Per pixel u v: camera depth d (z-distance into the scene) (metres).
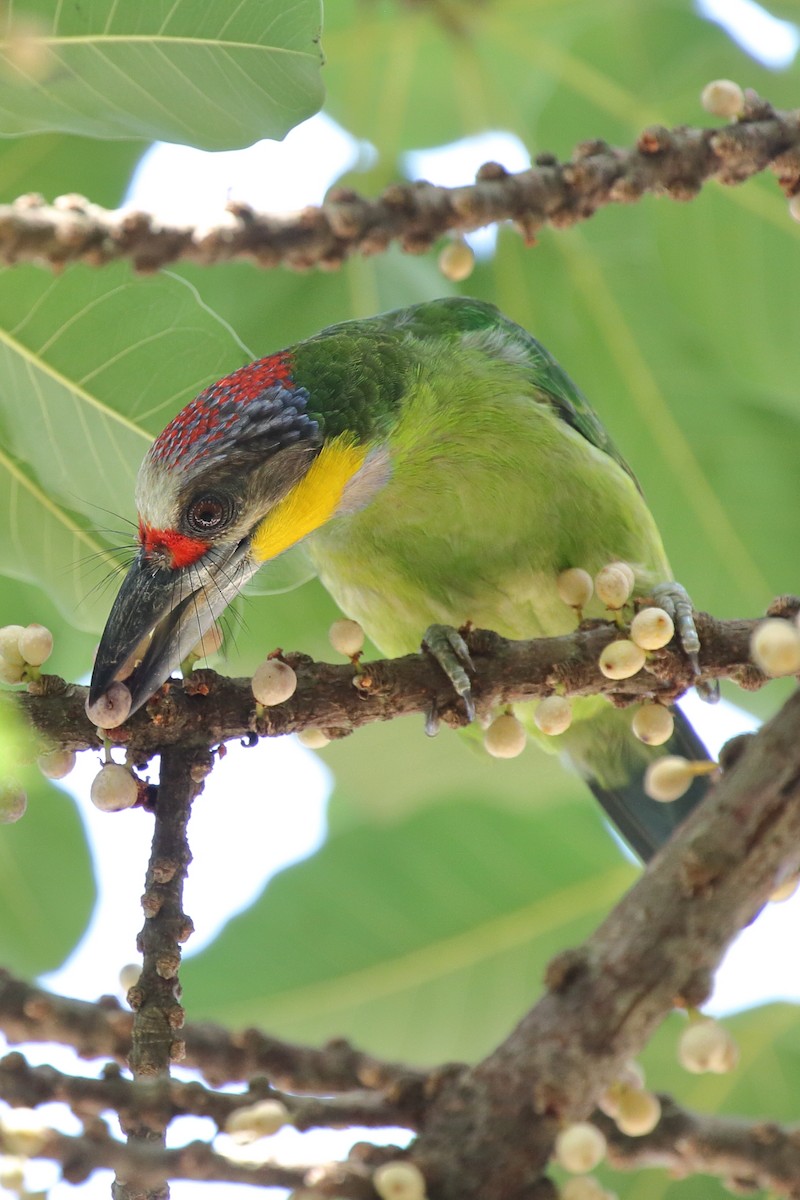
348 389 8.22
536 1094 4.07
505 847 8.84
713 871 4.27
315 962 8.50
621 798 9.52
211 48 5.96
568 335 9.72
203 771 5.25
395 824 8.88
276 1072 5.02
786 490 9.59
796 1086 7.89
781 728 4.46
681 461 9.67
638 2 9.02
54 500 7.47
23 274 6.73
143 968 4.77
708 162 6.53
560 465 8.64
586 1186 3.96
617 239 9.58
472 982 8.59
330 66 9.28
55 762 5.40
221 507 7.72
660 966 4.20
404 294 9.25
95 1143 3.69
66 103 6.14
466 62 9.24
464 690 5.82
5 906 9.17
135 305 6.87
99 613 7.73
